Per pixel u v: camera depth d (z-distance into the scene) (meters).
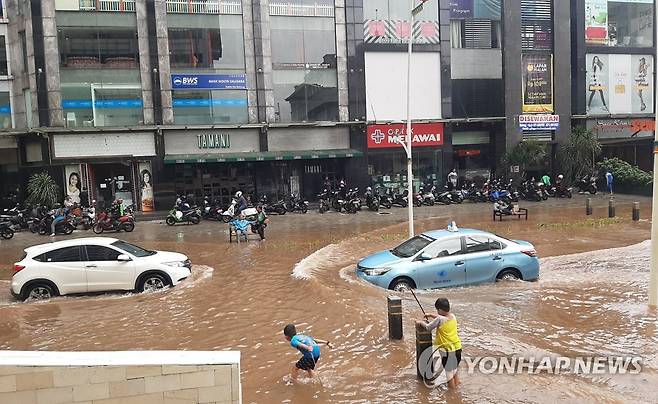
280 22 30.19
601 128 35.72
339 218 24.72
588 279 12.02
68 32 27.31
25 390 4.43
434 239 11.69
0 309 10.55
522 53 33.75
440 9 32.16
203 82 29.00
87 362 4.51
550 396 6.15
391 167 31.94
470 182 34.69
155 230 22.28
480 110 34.00
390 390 6.41
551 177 34.56
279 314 9.63
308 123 29.97
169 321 9.53
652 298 9.75
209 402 4.64
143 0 28.19
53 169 27.16
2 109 27.98
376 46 31.33
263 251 16.52
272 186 30.80
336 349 7.83
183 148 28.94
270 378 6.88
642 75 36.19
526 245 12.10
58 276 11.41
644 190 30.34
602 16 35.22
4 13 27.73
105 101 27.83
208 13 29.12
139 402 4.56
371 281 11.23
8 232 20.88
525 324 8.92
